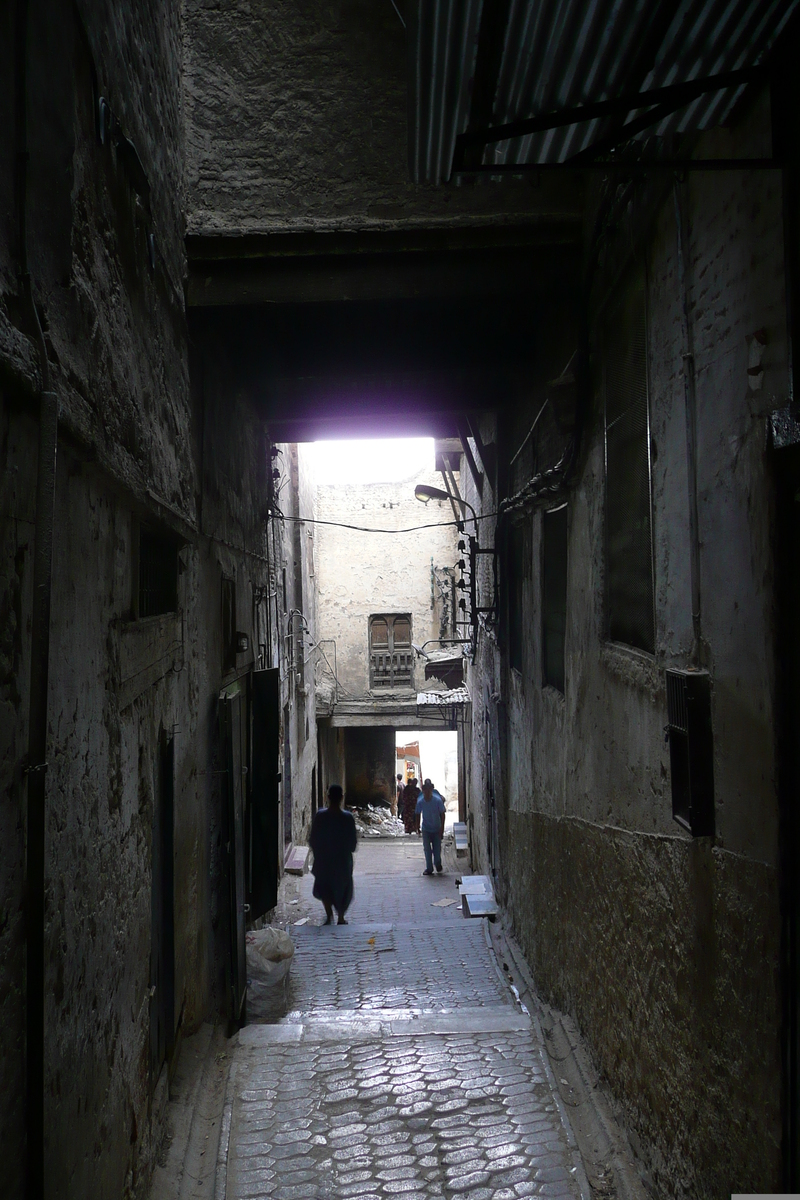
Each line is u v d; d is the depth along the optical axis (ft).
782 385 6.99
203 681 16.98
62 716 7.45
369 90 16.60
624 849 12.19
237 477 22.38
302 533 52.37
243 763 22.02
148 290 12.07
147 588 11.93
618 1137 11.82
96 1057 8.31
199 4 16.65
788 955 6.95
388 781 88.74
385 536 66.90
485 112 7.64
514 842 26.27
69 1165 7.32
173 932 13.00
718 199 8.39
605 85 7.27
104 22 9.75
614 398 13.26
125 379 10.37
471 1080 13.80
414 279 16.43
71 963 7.53
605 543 13.96
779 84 6.85
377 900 39.58
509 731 27.73
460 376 25.63
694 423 9.19
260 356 20.88
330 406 25.81
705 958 8.80
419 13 6.19
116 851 9.40
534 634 21.89
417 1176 11.16
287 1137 12.23
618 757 12.70
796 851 6.97
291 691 43.96
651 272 10.87
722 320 8.32
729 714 8.19
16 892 6.15
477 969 23.90
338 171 16.43
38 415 6.61
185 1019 14.61
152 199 12.55
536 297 16.56
